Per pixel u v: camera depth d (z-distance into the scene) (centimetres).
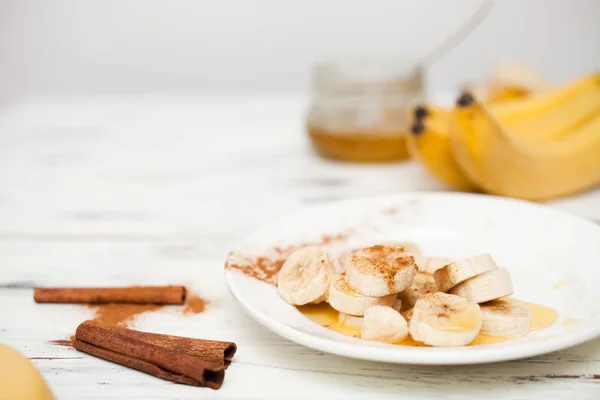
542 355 46
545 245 55
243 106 113
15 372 41
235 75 133
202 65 133
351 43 129
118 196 74
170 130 99
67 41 135
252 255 53
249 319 51
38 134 98
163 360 45
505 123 76
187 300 53
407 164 80
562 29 129
